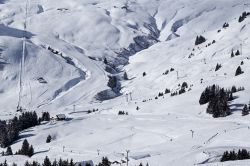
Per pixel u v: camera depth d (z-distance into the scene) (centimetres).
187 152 17988
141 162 17762
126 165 17825
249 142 19325
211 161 16288
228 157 15975
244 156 15962
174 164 16688
